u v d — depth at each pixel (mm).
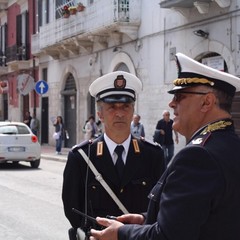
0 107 38469
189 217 2293
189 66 2629
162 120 15898
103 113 3834
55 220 9477
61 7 26406
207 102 2596
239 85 2635
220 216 2359
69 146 27656
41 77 31016
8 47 35031
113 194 3633
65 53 27172
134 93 3859
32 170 18047
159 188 2627
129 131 3822
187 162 2395
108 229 2650
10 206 10844
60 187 13648
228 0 15172
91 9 22250
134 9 20250
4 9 36688
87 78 25047
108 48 22906
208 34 16219
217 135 2494
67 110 27953
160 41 18875
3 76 37781
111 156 3732
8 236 8242
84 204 3715
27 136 18578
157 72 19109
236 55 15000
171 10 18078
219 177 2344
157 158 3834
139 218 3045
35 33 31766
